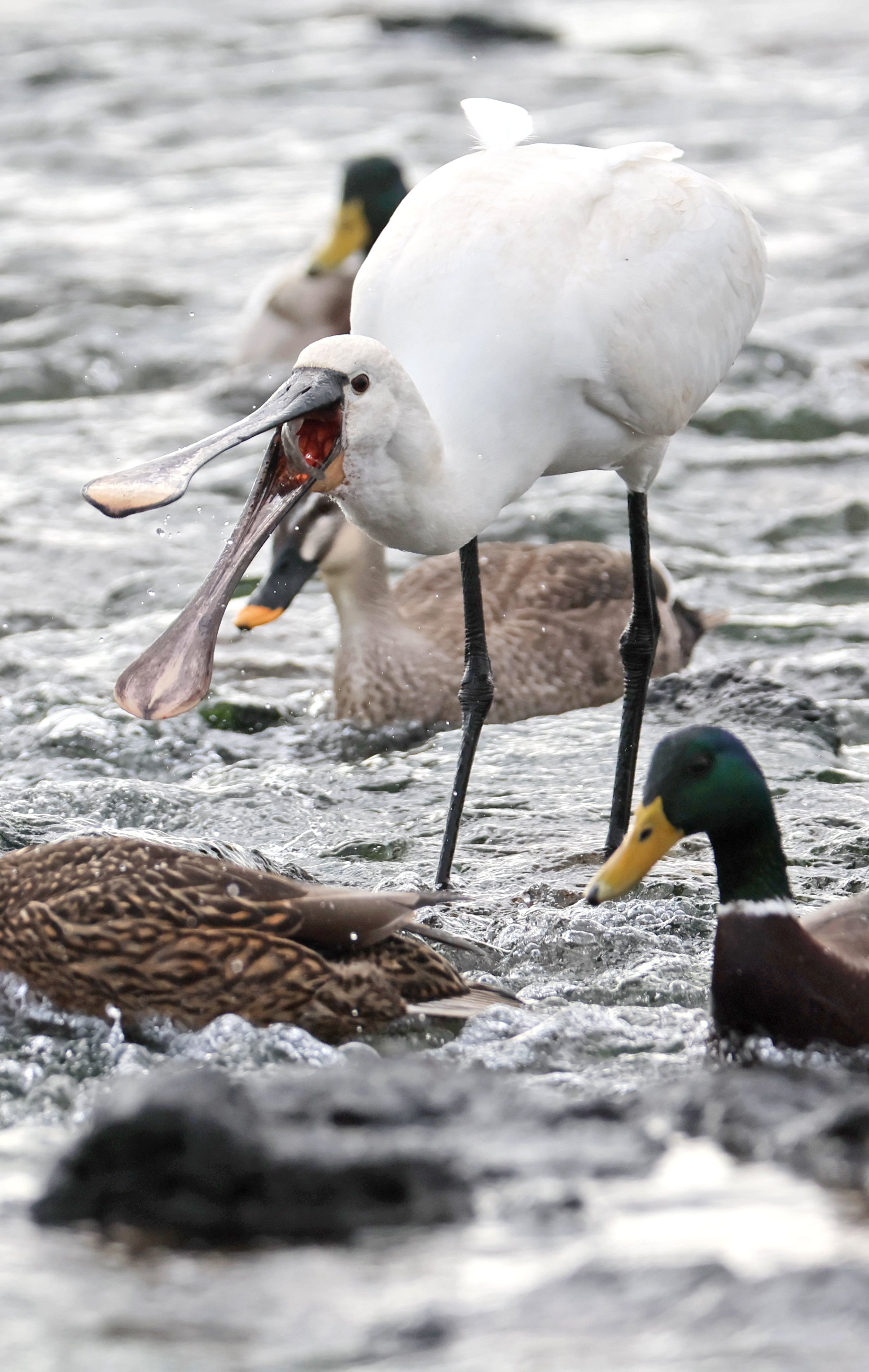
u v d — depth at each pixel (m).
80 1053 7.82
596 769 12.98
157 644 9.11
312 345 9.45
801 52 59.38
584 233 10.88
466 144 42.81
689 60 57.16
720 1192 6.05
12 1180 6.38
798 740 13.23
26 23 61.44
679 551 18.98
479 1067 7.70
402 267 10.64
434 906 10.09
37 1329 5.16
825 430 23.78
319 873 10.81
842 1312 5.11
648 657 11.74
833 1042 7.70
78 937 7.92
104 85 50.97
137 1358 5.00
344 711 14.66
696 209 11.55
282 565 14.57
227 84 51.47
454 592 15.76
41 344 27.69
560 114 47.09
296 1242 5.77
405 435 9.51
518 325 10.40
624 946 9.42
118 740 13.66
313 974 7.97
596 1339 5.03
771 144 43.09
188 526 20.14
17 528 19.91
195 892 7.95
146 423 24.36
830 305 29.56
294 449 9.34
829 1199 5.99
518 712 14.74
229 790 12.47
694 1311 5.16
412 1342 5.05
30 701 14.53
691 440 23.47
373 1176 6.01
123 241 35.00
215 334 28.25
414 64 54.97
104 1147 6.02
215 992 7.91
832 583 18.11
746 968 7.72
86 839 8.38
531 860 11.08
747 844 7.77
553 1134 6.59
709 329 11.51
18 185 40.25
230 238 35.12
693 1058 7.86
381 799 12.52
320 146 43.59
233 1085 6.53
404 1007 8.20
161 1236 5.82
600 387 10.78
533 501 20.47
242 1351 5.04
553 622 15.20
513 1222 5.84
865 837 11.03
